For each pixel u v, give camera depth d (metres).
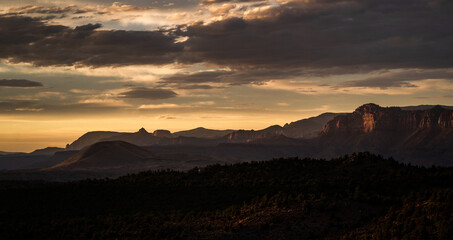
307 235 52.66
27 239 58.56
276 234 53.59
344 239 49.66
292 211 58.69
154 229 59.00
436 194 55.47
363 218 54.78
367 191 64.62
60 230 61.84
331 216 55.75
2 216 71.69
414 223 49.47
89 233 59.25
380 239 48.59
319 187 68.94
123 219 66.44
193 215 65.44
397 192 63.44
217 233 55.81
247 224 57.38
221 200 75.50
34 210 75.88
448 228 45.56
